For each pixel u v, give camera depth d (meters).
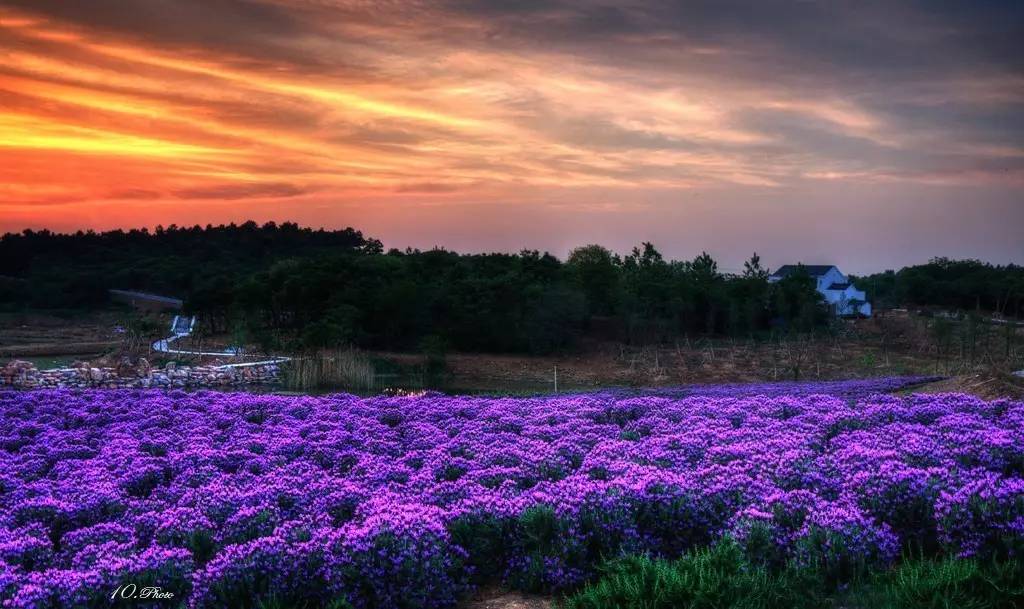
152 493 15.62
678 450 16.78
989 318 98.00
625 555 10.52
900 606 9.03
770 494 12.27
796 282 103.81
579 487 12.60
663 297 97.62
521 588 10.90
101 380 54.22
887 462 12.90
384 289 86.75
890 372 65.56
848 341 86.25
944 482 11.60
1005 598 8.91
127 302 161.50
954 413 19.00
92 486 15.62
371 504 13.07
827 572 9.91
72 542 12.08
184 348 83.38
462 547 11.48
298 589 10.00
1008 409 19.05
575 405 25.81
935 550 11.02
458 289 90.06
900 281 134.12
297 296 95.31
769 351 81.00
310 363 61.03
